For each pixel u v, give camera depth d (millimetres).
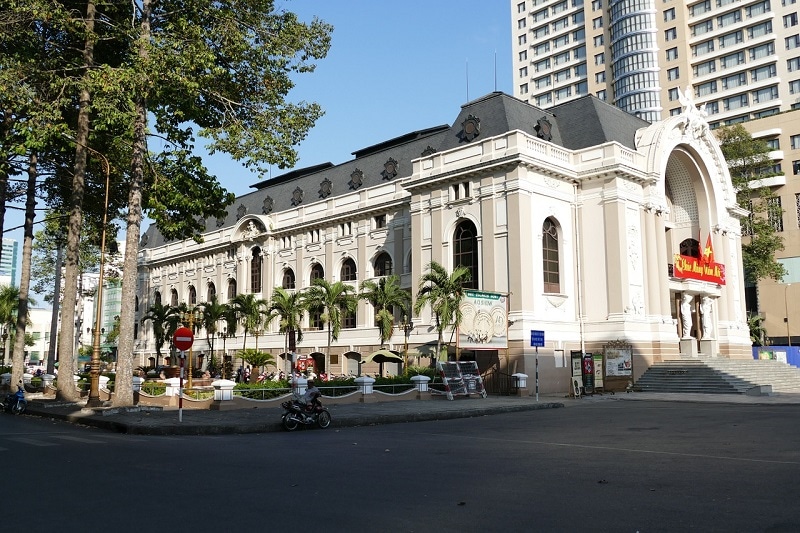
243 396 27500
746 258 60000
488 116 41875
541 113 43938
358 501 8938
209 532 7395
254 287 60625
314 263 54781
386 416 23000
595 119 42500
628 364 37969
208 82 25750
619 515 8000
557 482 10234
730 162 61500
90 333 108625
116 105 25000
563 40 100812
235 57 25906
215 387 26422
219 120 27016
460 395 32688
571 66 99000
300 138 27125
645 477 10625
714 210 48500
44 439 17094
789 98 77812
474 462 12539
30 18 24984
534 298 37656
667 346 41250
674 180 49562
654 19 88625
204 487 10023
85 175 32750
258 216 59406
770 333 68750
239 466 12180
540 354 37500
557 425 20453
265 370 54406
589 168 40812
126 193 33406
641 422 20688
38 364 105438
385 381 32125
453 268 40812
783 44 78688
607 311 39312
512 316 37094
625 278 39188
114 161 30531
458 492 9508
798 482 10094
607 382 37062
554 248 40250
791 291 67875
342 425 21641
